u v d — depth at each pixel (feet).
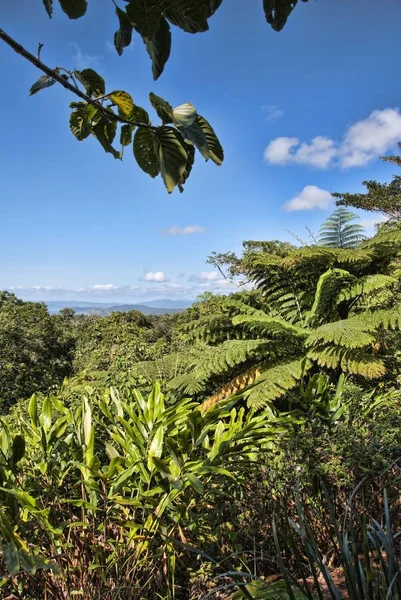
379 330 14.56
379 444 6.07
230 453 5.61
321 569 3.57
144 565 5.26
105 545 5.19
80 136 3.58
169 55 2.83
